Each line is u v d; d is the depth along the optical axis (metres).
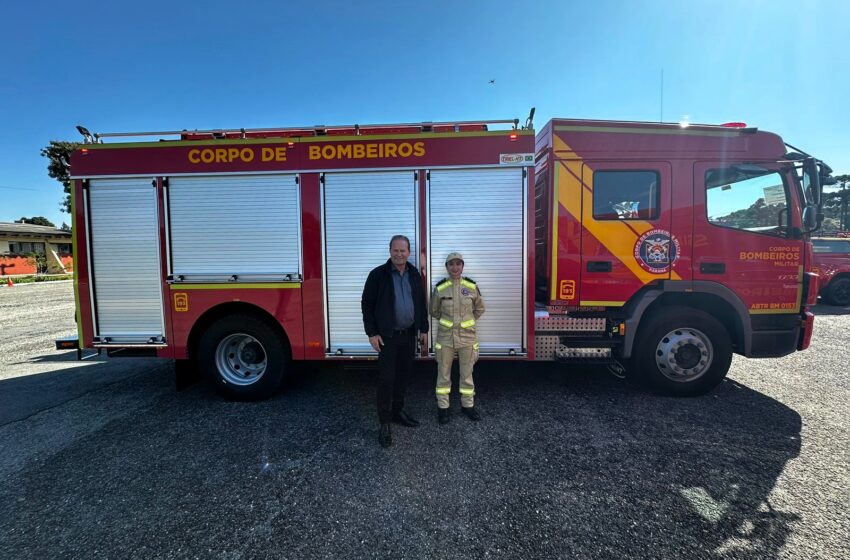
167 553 2.13
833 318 8.44
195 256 4.07
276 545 2.18
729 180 4.07
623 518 2.35
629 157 4.03
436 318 3.69
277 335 4.11
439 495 2.58
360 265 4.00
